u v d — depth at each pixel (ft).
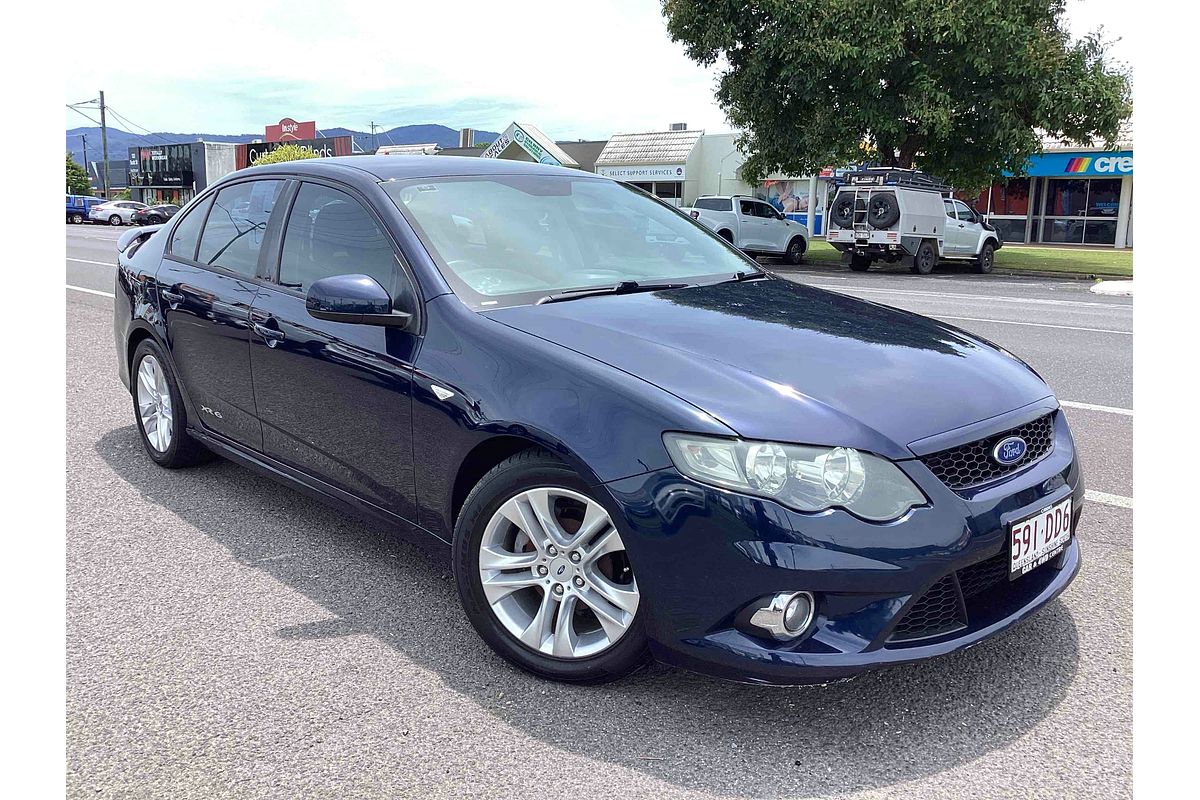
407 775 7.39
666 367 8.29
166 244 14.84
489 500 8.80
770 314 10.01
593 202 12.55
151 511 13.32
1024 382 9.24
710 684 8.72
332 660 9.20
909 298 45.01
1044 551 8.39
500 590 8.93
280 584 10.96
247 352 12.13
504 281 10.21
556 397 8.35
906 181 65.31
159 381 14.93
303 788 7.24
